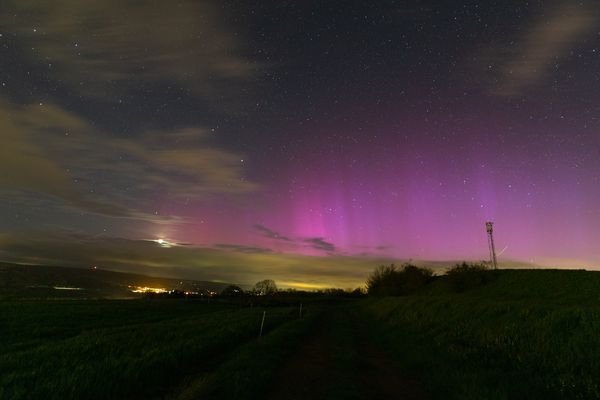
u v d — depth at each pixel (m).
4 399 8.56
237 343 17.94
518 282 53.06
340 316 41.66
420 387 10.91
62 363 12.28
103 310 42.97
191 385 9.93
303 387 10.50
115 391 9.28
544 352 12.93
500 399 8.73
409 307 34.03
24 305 45.50
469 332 18.38
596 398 8.97
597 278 44.03
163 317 37.59
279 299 80.38
